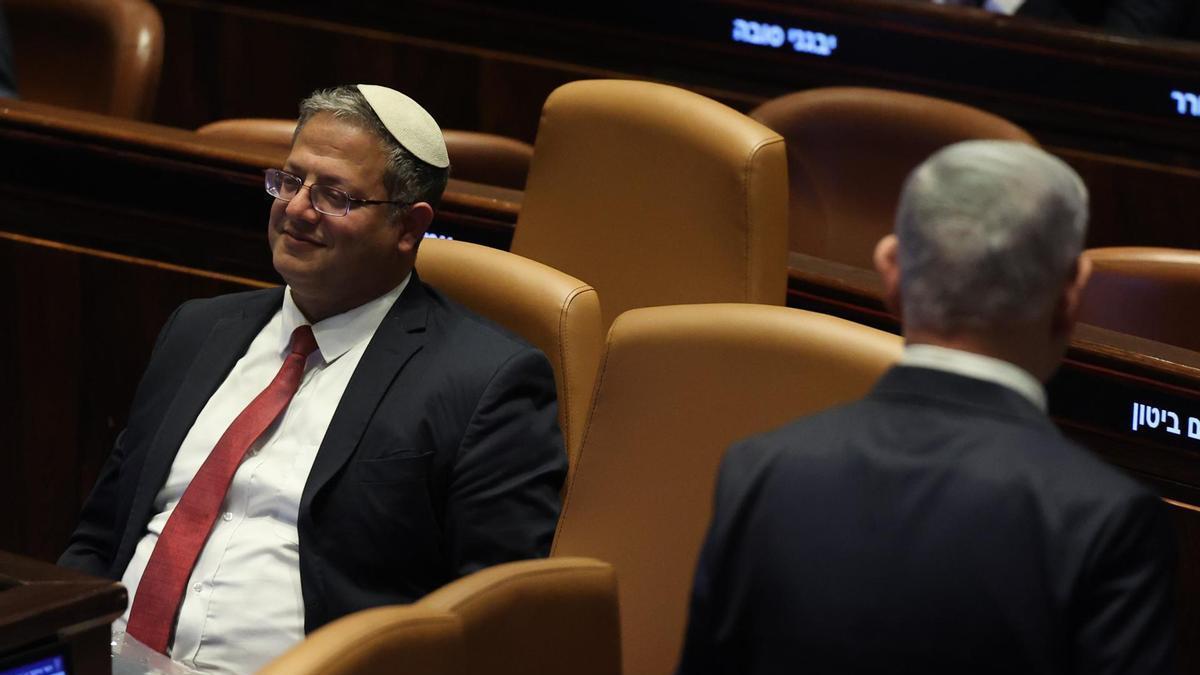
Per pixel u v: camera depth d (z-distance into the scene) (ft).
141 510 22.75
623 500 20.26
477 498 21.61
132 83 36.78
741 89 42.39
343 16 44.37
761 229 23.86
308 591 21.53
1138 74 39.14
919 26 40.65
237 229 29.76
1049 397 24.68
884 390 13.64
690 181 24.36
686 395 19.98
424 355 22.31
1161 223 39.70
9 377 31.60
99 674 17.25
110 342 30.94
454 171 34.09
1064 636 12.40
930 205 13.29
